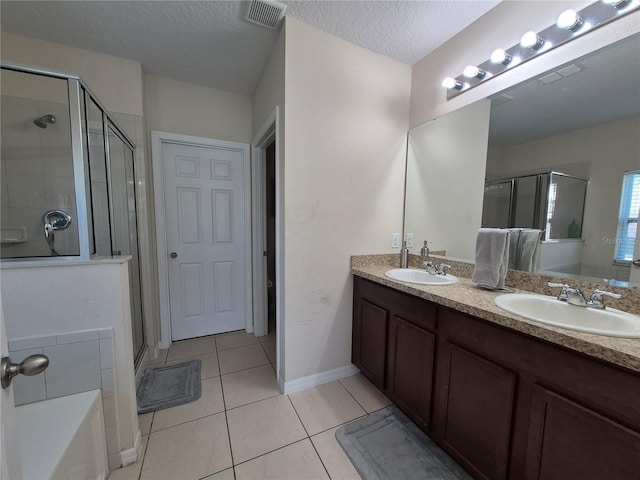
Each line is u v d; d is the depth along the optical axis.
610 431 0.72
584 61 1.16
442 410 1.27
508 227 1.47
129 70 1.97
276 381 1.90
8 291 1.03
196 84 2.34
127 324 1.23
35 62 1.74
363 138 1.86
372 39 1.73
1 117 1.57
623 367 0.70
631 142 1.05
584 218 1.18
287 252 1.68
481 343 1.09
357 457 1.28
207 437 1.40
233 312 2.73
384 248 2.03
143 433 1.42
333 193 1.79
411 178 2.03
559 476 0.84
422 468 1.23
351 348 2.00
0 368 0.51
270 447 1.34
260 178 2.52
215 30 1.66
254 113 2.43
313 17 1.54
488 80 1.53
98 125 1.46
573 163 1.21
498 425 1.02
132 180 1.99
